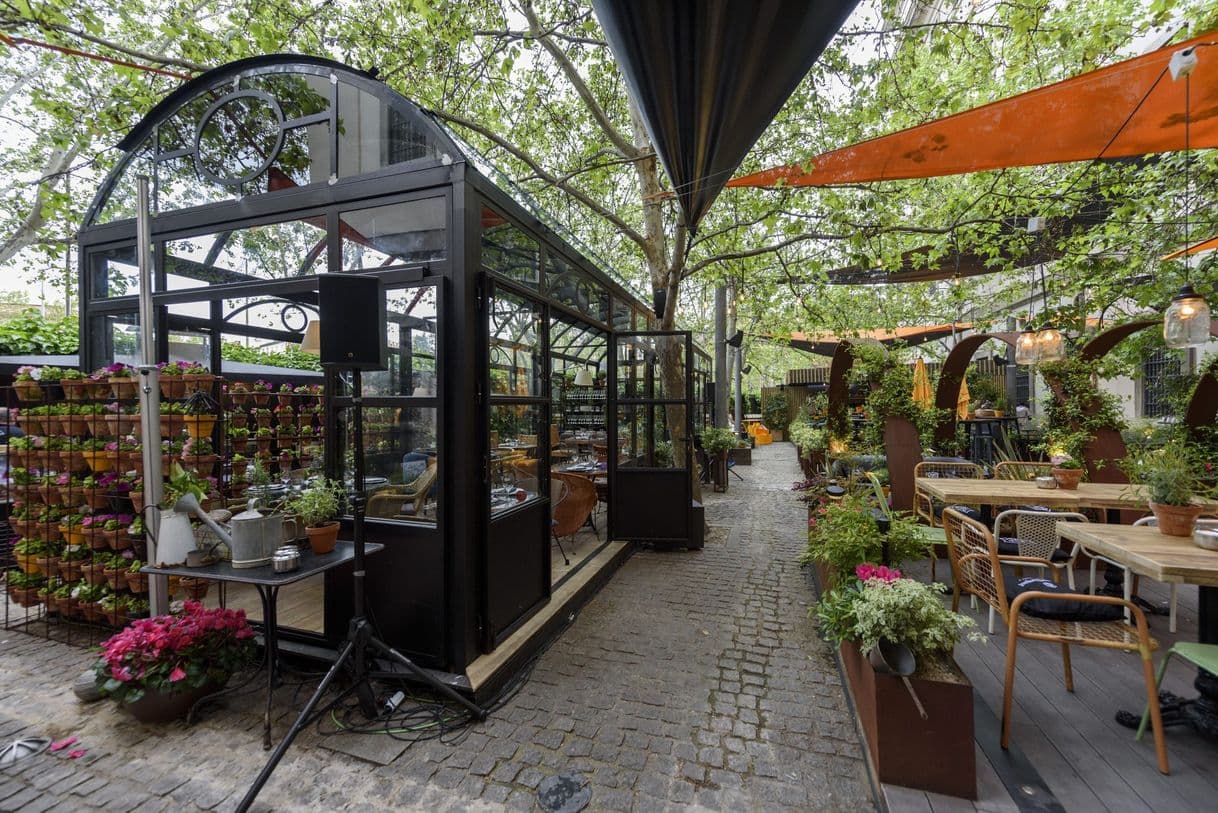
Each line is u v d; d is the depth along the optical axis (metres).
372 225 2.93
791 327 10.20
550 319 3.95
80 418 3.31
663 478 5.36
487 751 2.26
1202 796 1.87
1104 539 2.40
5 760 2.20
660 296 6.39
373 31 5.11
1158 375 6.89
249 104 3.25
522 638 3.06
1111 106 3.23
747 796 1.99
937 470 5.38
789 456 14.72
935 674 1.95
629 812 1.91
